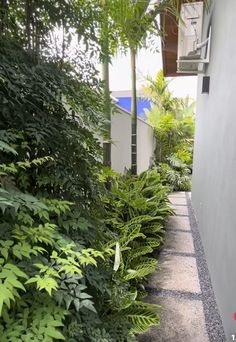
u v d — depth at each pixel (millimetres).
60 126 1214
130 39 2477
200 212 3172
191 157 7566
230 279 1444
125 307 1372
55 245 938
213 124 2379
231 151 1572
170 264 2473
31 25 1240
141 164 5395
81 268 1045
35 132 1081
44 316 796
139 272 1721
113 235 1742
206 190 2680
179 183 6266
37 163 1069
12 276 697
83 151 1350
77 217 1168
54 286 759
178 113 8094
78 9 1369
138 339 1521
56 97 1221
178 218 3947
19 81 1036
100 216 1619
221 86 2023
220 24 2172
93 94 1487
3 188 895
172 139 7633
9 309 791
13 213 847
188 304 1866
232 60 1649
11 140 1020
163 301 1901
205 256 2523
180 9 2941
